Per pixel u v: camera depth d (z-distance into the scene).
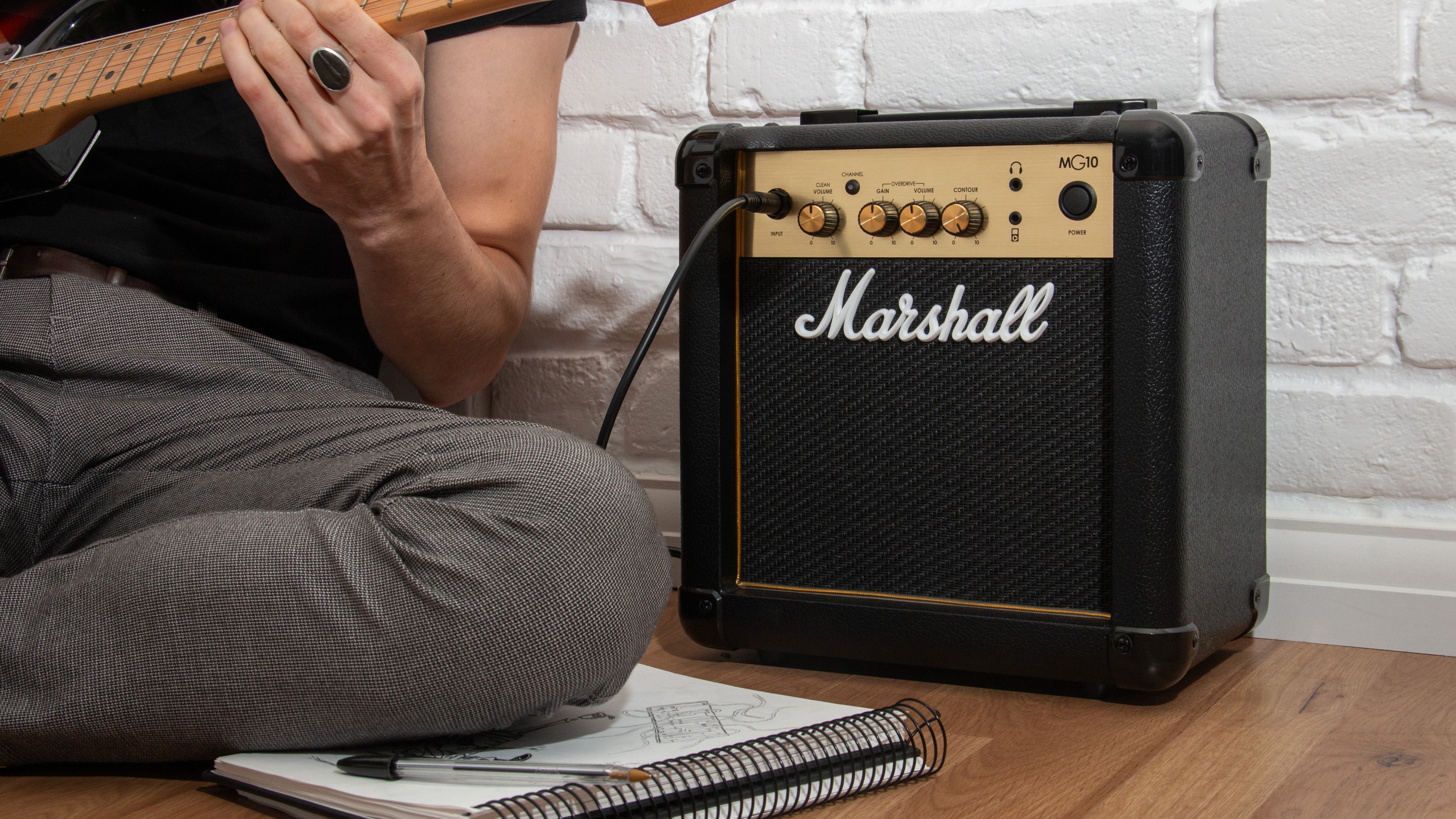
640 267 1.38
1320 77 1.12
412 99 0.80
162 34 0.92
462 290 0.96
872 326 0.98
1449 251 1.09
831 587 1.02
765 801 0.70
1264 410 1.08
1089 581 0.93
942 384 0.97
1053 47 1.21
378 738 0.74
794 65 1.30
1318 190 1.13
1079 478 0.93
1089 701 0.94
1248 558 1.05
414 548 0.71
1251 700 0.95
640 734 0.79
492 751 0.76
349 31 0.76
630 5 1.37
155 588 0.72
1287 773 0.79
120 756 0.76
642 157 1.38
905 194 0.96
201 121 1.00
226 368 0.90
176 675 0.72
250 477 0.81
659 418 1.38
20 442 0.83
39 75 0.93
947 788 0.76
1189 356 0.89
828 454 1.01
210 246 0.99
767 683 1.00
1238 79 1.15
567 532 0.73
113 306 0.88
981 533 0.96
